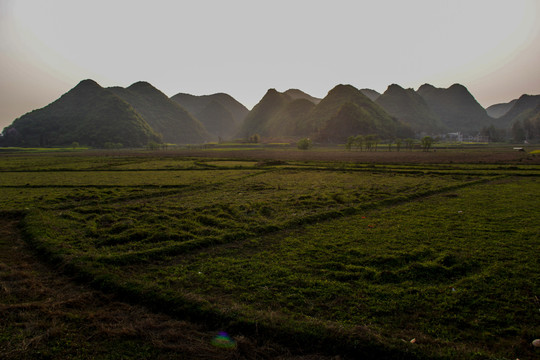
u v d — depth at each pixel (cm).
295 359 593
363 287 830
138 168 4606
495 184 2695
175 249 1106
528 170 3741
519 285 809
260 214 1647
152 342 635
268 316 688
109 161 6247
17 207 1823
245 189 2573
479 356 560
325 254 1071
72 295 821
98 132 19038
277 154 9788
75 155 10019
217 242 1203
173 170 4353
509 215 1535
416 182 2886
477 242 1149
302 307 739
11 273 938
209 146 18438
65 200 2111
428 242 1167
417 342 608
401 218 1546
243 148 15800
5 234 1342
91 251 1100
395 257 1014
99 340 638
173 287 844
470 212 1628
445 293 789
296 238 1255
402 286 835
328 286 835
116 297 811
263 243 1205
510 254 1018
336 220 1538
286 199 2064
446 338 625
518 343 603
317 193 2306
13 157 8738
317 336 628
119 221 1524
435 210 1703
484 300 748
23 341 621
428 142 10475
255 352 610
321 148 15225
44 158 7894
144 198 2256
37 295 816
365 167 4488
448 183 2761
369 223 1465
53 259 1032
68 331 662
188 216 1614
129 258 1024
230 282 870
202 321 704
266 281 870
